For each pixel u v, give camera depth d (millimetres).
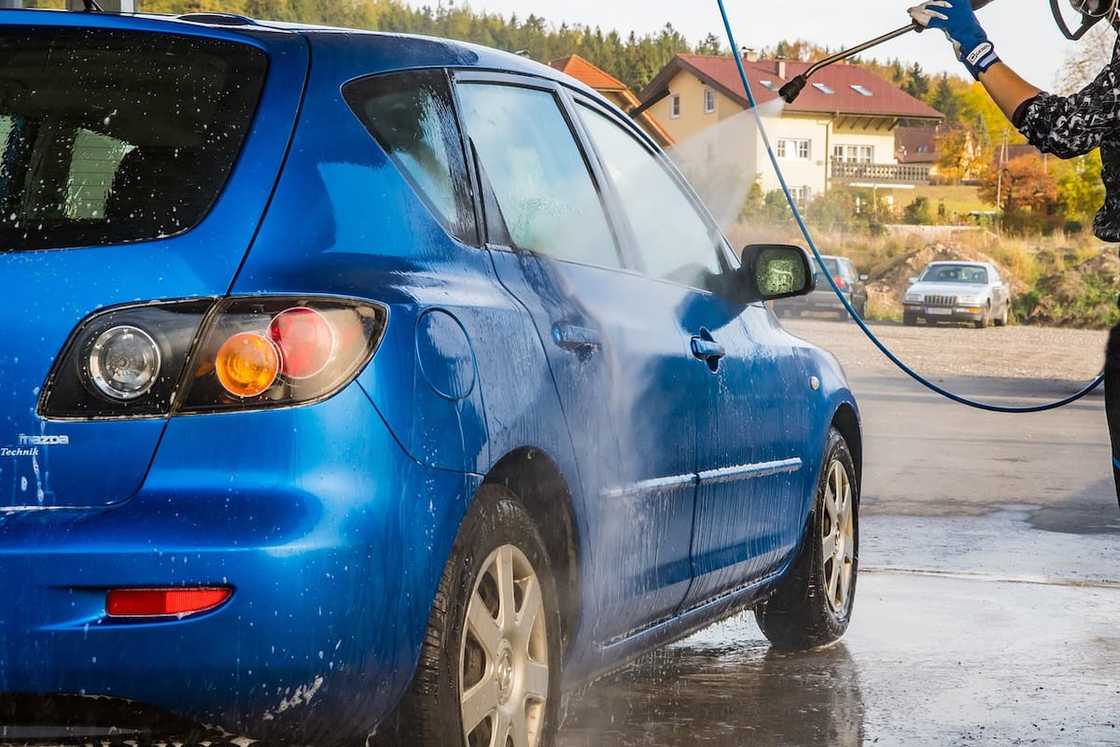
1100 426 16844
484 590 3332
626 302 4145
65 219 2943
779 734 4586
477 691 3273
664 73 75812
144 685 2775
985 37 4062
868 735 4590
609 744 4441
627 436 3949
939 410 18703
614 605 3945
